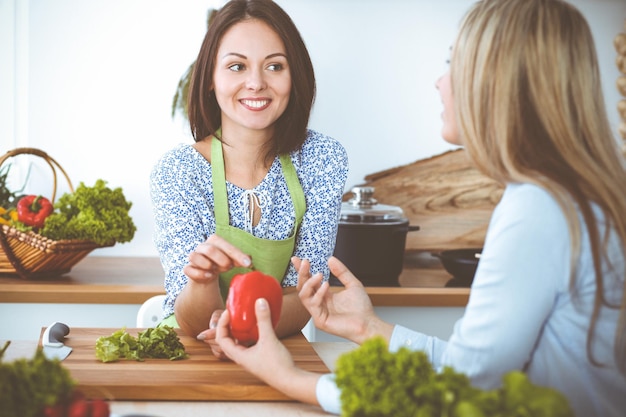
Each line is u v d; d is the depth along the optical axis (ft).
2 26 9.50
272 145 5.97
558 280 3.28
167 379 4.13
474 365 3.32
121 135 9.76
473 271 8.63
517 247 3.25
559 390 3.36
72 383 2.83
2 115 9.59
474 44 3.43
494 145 3.40
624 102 9.46
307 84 5.85
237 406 3.93
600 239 3.27
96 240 8.40
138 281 8.43
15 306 8.09
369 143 9.84
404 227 8.64
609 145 3.44
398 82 9.82
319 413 3.82
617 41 9.75
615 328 3.30
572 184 3.30
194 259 4.78
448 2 9.80
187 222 5.75
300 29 9.64
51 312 8.14
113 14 9.66
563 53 3.34
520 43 3.34
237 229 5.80
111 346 4.51
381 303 8.24
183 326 5.25
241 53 5.56
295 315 5.41
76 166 9.74
